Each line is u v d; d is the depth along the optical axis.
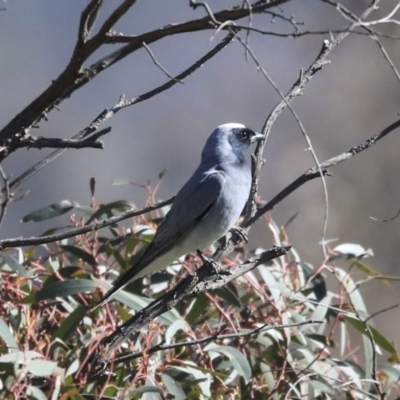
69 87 6.71
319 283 10.08
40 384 7.74
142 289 9.84
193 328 9.44
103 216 10.04
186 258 11.22
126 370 8.14
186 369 8.29
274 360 9.14
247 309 9.68
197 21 6.34
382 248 24.44
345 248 10.26
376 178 25.52
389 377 9.63
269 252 8.84
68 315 8.78
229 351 8.55
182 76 8.10
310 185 25.62
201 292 8.41
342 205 25.11
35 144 6.66
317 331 10.02
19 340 8.24
